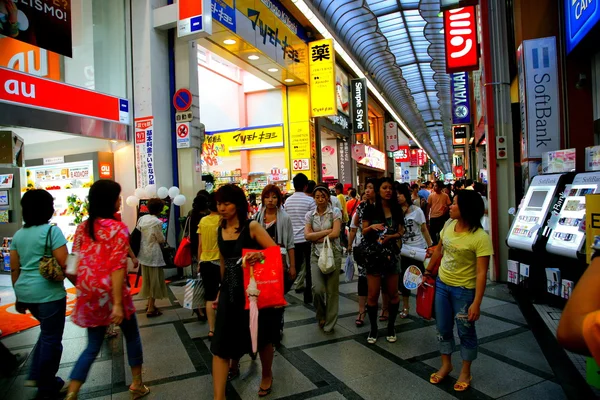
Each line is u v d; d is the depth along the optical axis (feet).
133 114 24.94
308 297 17.33
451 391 9.35
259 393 9.41
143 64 24.40
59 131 20.48
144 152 24.49
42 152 28.55
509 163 19.94
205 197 15.93
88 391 9.84
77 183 26.58
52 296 9.23
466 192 9.29
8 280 24.48
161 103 24.89
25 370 11.22
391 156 103.45
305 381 10.08
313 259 13.88
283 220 12.30
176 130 25.43
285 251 12.11
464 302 9.27
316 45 43.78
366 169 79.56
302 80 42.73
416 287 11.23
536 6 20.59
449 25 25.73
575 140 19.54
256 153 47.98
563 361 10.69
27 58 22.59
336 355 11.67
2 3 17.25
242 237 8.87
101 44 25.40
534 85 19.16
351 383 9.90
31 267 9.23
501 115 20.13
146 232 16.10
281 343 12.75
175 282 22.56
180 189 25.39
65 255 9.36
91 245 8.54
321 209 13.78
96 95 22.58
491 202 20.08
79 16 24.32
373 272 12.28
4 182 27.61
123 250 8.52
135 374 9.39
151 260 15.96
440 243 10.41
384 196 12.51
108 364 11.48
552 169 17.22
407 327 14.06
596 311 2.79
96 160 25.04
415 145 149.89
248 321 8.64
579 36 17.17
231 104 49.75
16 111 18.42
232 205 8.87
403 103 86.28
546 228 15.57
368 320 14.96
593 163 15.87
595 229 10.95
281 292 8.67
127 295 9.09
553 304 15.66
